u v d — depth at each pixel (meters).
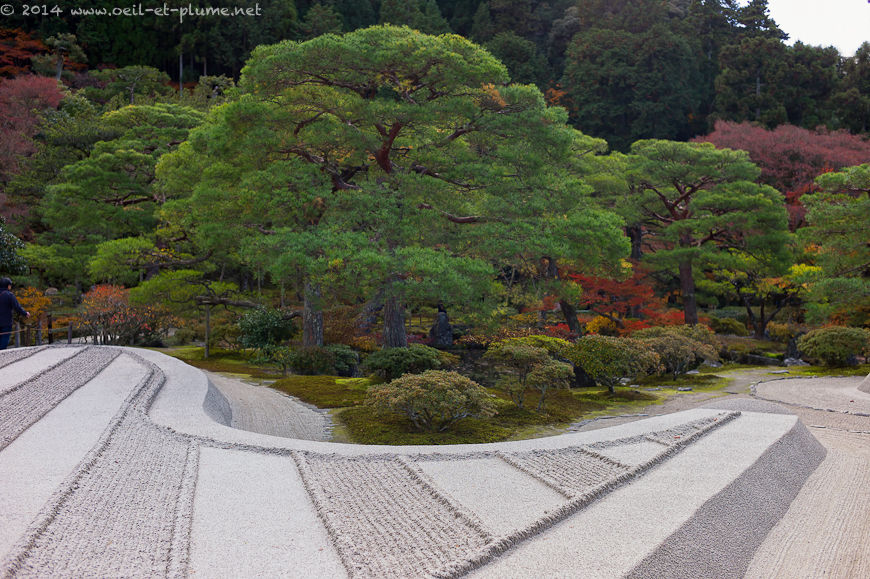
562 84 47.03
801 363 21.09
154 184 22.34
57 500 3.72
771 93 43.03
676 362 16.66
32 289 18.05
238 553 3.31
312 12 47.59
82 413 6.32
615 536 3.54
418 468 4.96
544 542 3.48
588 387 16.06
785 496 4.94
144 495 4.09
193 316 21.22
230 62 45.88
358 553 3.29
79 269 22.03
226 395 10.51
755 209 23.33
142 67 42.47
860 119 41.62
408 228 12.90
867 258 18.34
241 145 14.12
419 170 15.73
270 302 22.27
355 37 13.67
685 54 44.69
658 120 43.25
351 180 17.67
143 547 3.28
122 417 6.13
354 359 16.25
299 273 13.96
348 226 13.45
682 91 43.94
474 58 13.98
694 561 3.48
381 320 23.22
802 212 31.27
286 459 5.23
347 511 3.97
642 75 43.06
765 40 44.31
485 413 8.89
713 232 25.56
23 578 2.79
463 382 8.90
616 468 5.02
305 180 13.67
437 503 4.19
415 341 22.05
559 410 11.26
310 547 3.43
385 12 50.28
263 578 3.02
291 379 13.12
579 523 3.77
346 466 5.01
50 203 22.38
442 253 13.06
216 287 18.38
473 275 12.83
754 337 26.80
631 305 23.17
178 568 3.03
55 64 42.09
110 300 17.91
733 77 43.69
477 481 4.68
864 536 4.29
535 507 4.09
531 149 15.03
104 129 26.42
